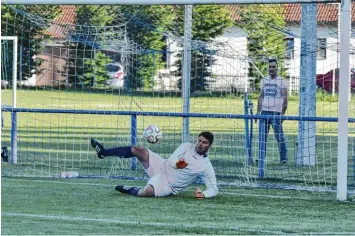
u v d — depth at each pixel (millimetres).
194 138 38750
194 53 51344
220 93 53219
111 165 29828
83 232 17594
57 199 22172
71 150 35000
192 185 25297
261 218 19859
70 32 39875
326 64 46125
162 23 51375
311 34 31703
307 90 31531
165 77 57656
